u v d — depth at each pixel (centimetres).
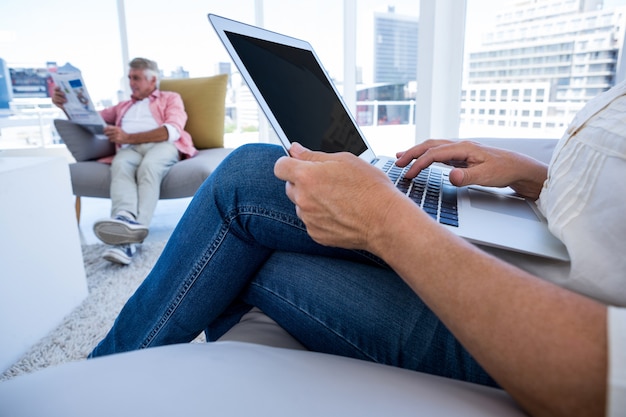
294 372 32
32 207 113
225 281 61
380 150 337
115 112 251
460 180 59
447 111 226
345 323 53
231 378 29
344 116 82
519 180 62
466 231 47
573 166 43
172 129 221
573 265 38
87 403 24
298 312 57
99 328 123
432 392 31
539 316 26
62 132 216
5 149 361
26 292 111
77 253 135
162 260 64
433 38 210
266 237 58
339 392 29
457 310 29
